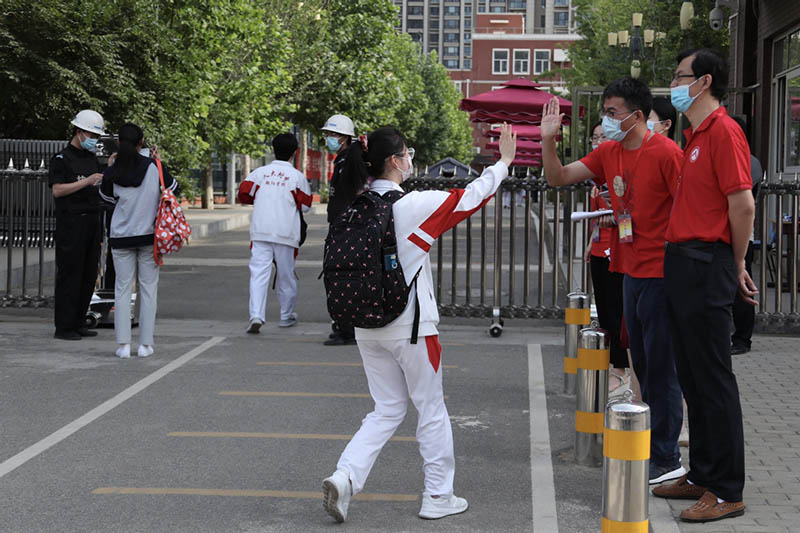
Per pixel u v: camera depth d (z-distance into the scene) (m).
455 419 6.52
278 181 9.91
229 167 46.84
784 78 16.36
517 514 4.70
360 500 4.90
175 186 8.41
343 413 6.61
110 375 7.75
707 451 4.70
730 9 19.17
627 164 5.11
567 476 5.30
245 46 26.52
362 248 4.35
